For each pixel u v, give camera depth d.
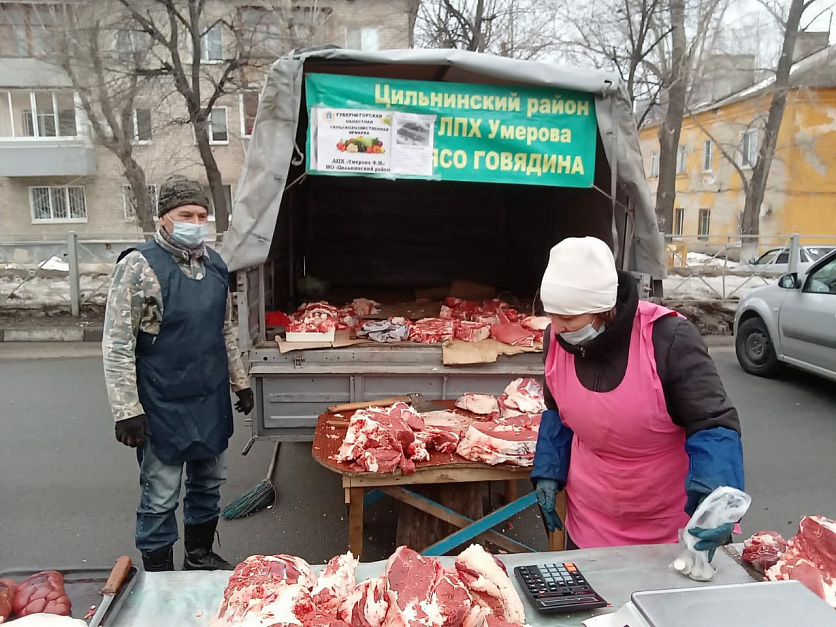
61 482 4.82
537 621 1.51
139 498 4.56
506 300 6.88
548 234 6.67
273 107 3.70
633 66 16.41
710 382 1.86
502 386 4.10
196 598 1.58
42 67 17.48
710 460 1.76
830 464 5.17
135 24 13.08
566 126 3.91
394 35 16.28
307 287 7.43
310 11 13.24
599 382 1.99
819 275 6.96
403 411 3.28
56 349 9.54
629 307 1.89
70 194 21.22
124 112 13.55
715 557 1.83
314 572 1.69
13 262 11.15
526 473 2.96
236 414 6.77
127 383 2.69
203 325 2.88
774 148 19.12
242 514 4.32
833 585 1.64
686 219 27.41
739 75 18.53
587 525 2.24
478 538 3.58
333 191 7.89
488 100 3.83
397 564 1.37
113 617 1.48
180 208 2.79
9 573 1.64
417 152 3.83
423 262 8.20
